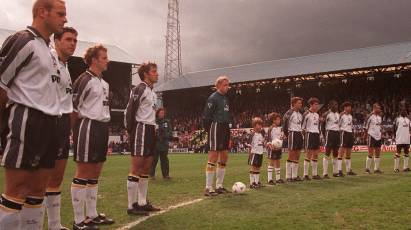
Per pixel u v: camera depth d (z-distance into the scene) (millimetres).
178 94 62750
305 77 46656
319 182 11969
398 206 7691
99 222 6559
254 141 10906
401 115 15383
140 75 7766
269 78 49031
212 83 55938
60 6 3898
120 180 13258
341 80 44781
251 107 55562
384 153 28969
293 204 8094
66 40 5465
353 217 6770
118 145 41688
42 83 3830
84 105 6387
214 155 9594
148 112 7566
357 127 36625
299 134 12609
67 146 5598
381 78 45094
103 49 6566
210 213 7320
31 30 3842
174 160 25406
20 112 3693
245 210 7555
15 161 3623
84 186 6355
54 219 5574
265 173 15133
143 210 7531
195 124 56094
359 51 46031
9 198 3637
